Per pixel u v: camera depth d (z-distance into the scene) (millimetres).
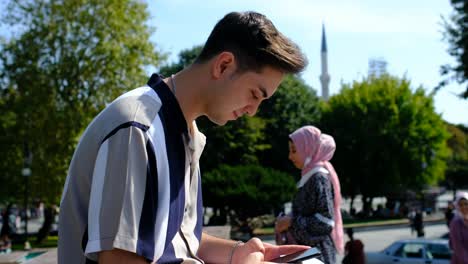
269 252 2180
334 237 4148
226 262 2125
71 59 23109
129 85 23844
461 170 57750
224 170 26656
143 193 1480
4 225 26078
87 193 1604
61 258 1662
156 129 1569
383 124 39750
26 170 22438
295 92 38844
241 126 33250
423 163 39938
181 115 1667
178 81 1747
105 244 1422
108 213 1442
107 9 23469
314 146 4090
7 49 23391
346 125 40469
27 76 22953
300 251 2158
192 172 1798
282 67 1668
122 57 23578
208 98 1735
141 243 1444
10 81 23406
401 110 39938
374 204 54938
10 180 23594
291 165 37750
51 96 23141
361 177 40562
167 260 1615
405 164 39875
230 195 25156
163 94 1662
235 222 26344
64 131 23062
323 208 3920
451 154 58812
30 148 23484
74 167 1618
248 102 1721
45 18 23547
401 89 40406
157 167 1533
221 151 32531
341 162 40719
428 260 11742
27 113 23125
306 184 4008
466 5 17578
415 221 25219
